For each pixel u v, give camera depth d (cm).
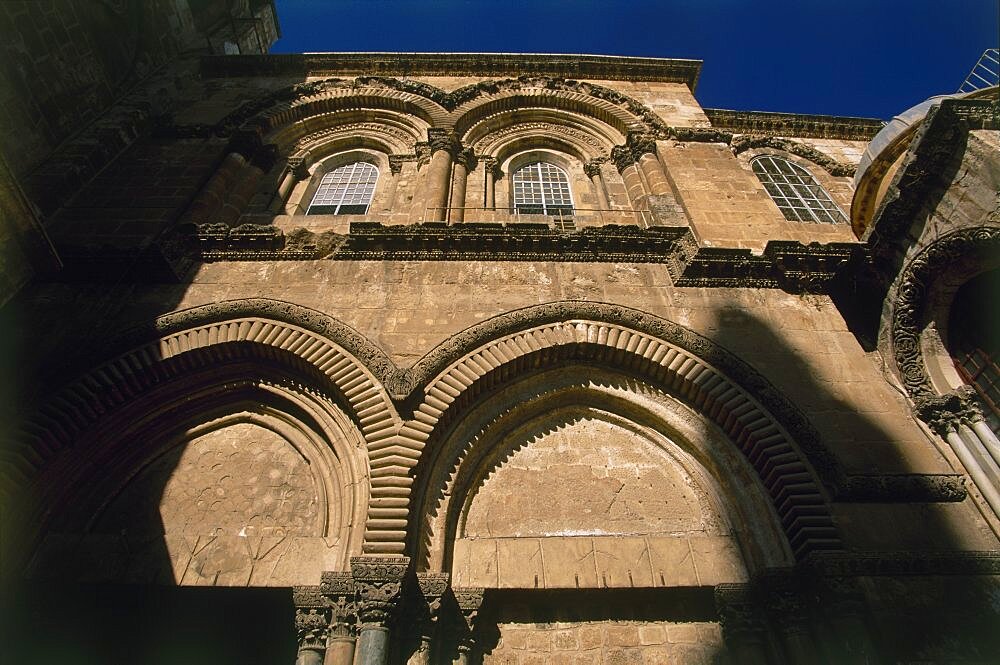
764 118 1836
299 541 723
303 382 877
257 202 1352
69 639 700
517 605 732
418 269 997
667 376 873
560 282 984
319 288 958
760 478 770
